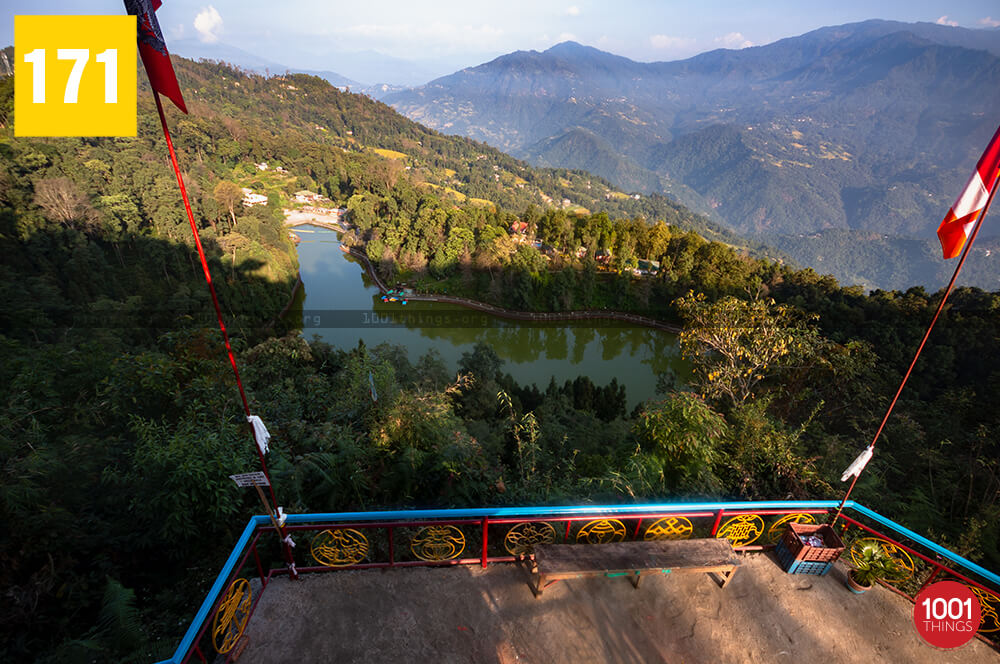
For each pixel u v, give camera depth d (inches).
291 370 562.6
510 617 184.4
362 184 5447.8
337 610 182.7
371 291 3189.0
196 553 265.0
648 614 189.9
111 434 382.0
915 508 346.3
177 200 2815.0
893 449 475.8
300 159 6053.2
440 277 3093.0
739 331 582.2
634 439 387.2
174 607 234.7
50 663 198.4
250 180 5482.3
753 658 179.0
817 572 211.9
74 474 301.3
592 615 187.5
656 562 192.2
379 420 365.7
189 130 5128.0
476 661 169.2
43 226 1956.2
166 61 121.7
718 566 194.4
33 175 2325.3
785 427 481.4
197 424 322.0
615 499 301.4
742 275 2442.2
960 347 1448.1
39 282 1417.3
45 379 412.8
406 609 184.9
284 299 2588.6
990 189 161.9
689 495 313.0
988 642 188.9
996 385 676.7
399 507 302.5
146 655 201.0
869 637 188.9
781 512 221.5
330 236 4616.1
